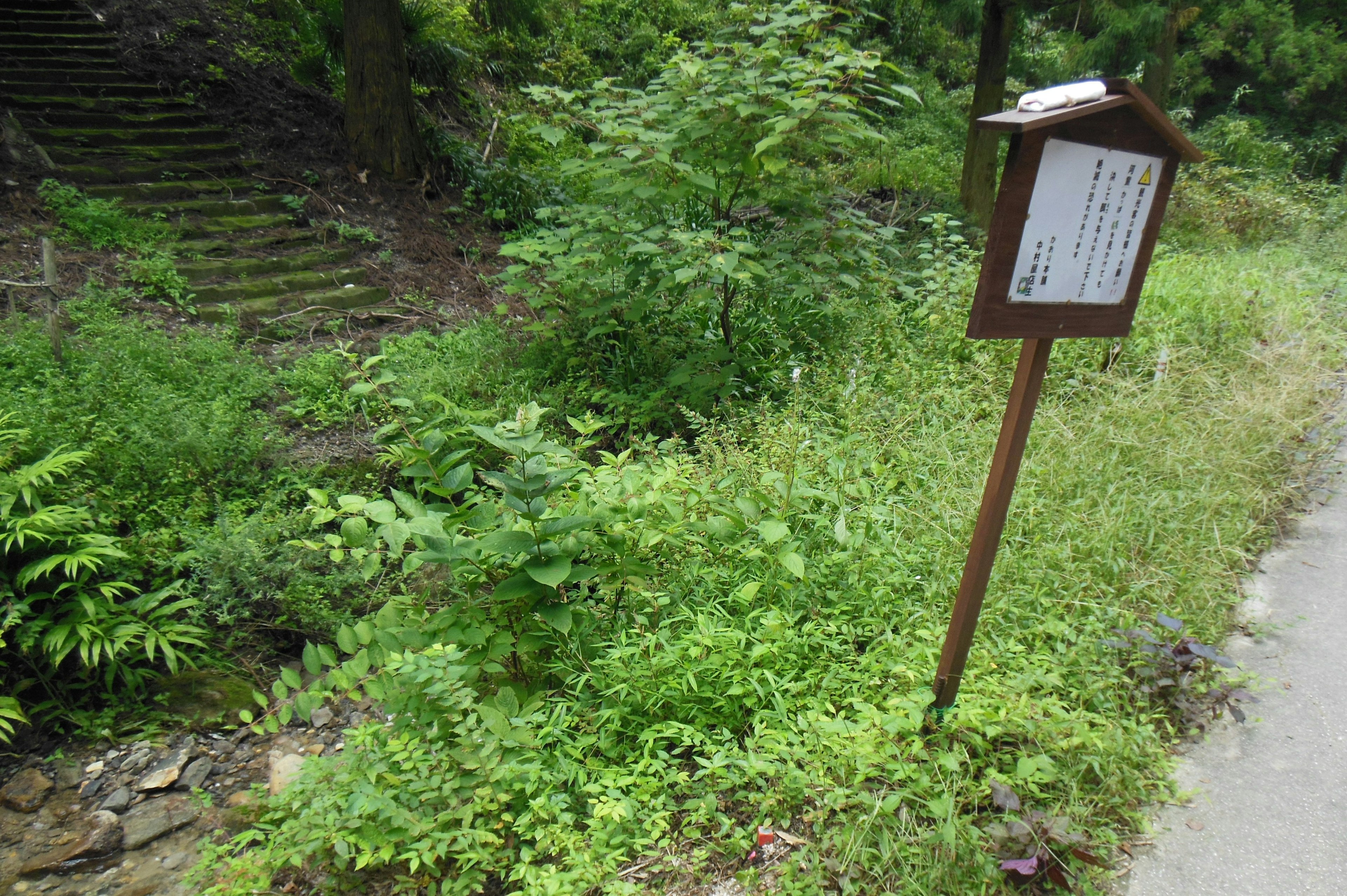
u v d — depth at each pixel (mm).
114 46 8336
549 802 2498
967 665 2816
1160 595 3195
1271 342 5555
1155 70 12633
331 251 6824
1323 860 2311
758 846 2432
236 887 2412
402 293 6660
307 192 7422
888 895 2162
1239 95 17250
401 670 2588
